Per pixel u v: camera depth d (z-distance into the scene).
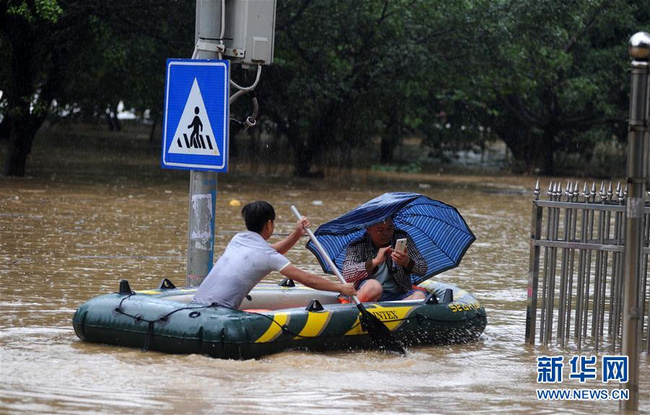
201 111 14.79
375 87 55.12
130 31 48.31
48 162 59.88
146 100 58.41
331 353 13.55
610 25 66.06
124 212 33.16
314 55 53.69
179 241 26.12
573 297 19.81
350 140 57.78
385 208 14.58
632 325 10.92
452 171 74.81
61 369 11.91
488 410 10.88
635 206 10.67
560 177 72.50
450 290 15.16
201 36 15.07
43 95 50.12
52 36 46.38
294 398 10.95
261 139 59.97
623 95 70.81
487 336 15.70
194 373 11.87
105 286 18.77
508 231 33.06
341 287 13.72
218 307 12.97
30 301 16.89
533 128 73.94
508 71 55.91
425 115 75.75
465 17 52.28
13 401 10.44
